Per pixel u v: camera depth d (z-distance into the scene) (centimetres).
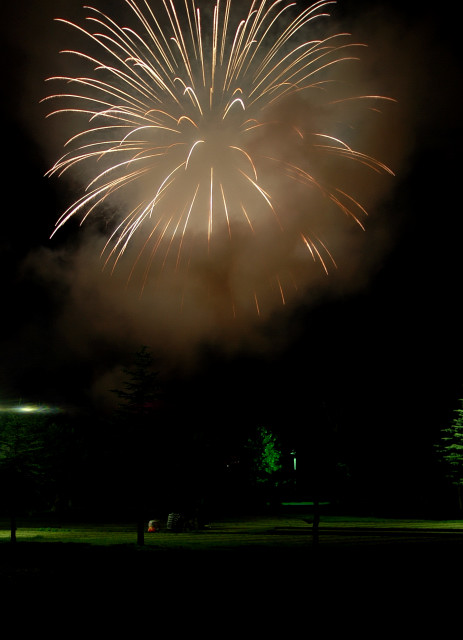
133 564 2470
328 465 3011
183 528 4341
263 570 2297
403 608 1627
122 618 1516
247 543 3419
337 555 2775
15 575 2183
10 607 1634
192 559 2620
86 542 3500
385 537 3809
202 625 1452
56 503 5831
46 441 4856
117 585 1973
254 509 7038
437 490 7075
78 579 2097
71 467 5059
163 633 1380
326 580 2069
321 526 4853
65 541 3588
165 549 3050
